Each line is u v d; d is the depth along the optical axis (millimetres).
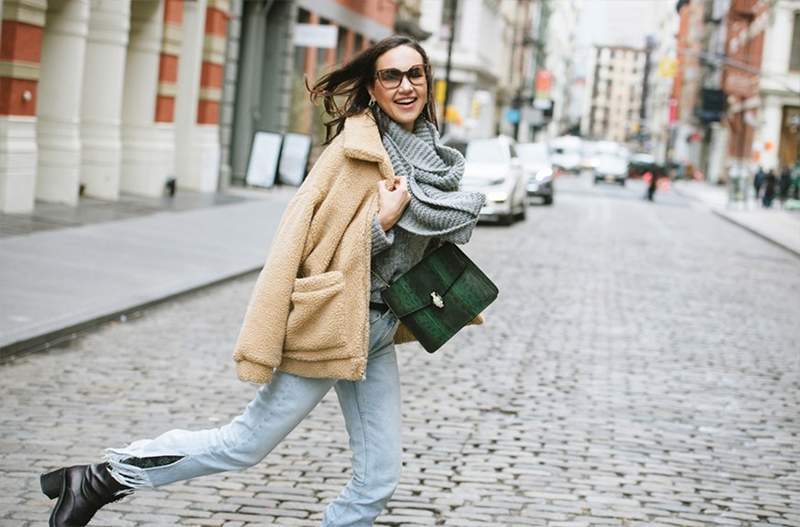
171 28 24953
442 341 3994
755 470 6934
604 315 13625
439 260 4023
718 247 26375
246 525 5305
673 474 6703
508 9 87125
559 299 14820
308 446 6812
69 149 19922
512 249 21453
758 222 37625
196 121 27969
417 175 4023
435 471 6438
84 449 6453
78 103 20047
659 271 19500
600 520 5699
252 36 31703
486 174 27609
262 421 4039
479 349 10766
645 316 13773
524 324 12508
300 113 34562
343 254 3896
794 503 6250
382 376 4164
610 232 28375
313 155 35188
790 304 16156
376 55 4086
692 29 113500
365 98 4164
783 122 65000
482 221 28516
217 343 10164
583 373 9836
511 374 9602
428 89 4160
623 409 8453
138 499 5586
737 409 8750
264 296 3871
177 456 4148
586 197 50188
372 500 4164
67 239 15422
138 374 8664
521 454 6934
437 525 5465
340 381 4176
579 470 6652
